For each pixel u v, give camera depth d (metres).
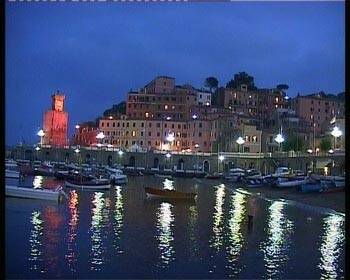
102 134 116.88
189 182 89.75
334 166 79.75
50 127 124.69
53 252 24.92
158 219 40.25
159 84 129.50
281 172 84.12
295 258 25.47
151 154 111.94
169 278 20.59
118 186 76.81
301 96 110.94
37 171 87.44
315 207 50.44
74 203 50.19
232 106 123.56
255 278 21.08
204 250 27.06
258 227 36.59
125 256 24.78
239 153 101.12
